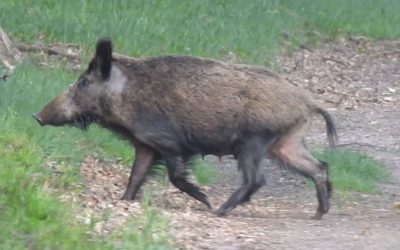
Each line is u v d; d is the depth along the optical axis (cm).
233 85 1595
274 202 1803
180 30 2978
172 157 1602
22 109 1881
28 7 2784
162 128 1595
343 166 2061
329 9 3753
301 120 1619
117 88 1602
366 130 2562
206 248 1326
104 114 1611
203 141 1602
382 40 3681
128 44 2706
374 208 1794
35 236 1245
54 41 2616
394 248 1390
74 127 1775
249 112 1587
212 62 1616
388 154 2311
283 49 3281
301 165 1627
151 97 1595
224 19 3225
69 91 1614
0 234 1232
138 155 1625
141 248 1259
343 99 2944
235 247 1343
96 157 1827
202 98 1589
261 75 1611
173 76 1602
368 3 3959
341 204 1811
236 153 1605
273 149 1630
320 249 1367
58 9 2792
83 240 1260
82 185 1608
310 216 1659
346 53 3456
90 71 1606
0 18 2627
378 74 3288
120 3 2991
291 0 3694
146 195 1534
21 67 2172
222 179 1939
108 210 1413
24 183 1383
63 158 1716
